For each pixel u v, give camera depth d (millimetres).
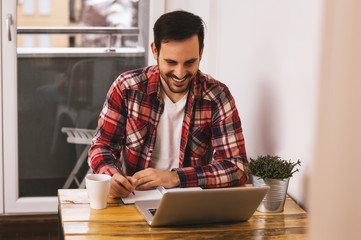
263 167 1344
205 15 2516
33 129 2832
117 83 1697
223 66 2363
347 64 307
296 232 1201
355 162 312
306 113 1434
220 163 1614
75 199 1393
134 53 2840
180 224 1217
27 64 2754
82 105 2855
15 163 2799
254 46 1912
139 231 1160
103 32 2793
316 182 329
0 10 2643
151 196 1418
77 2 2732
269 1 1748
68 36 2764
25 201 2846
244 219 1263
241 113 2092
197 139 1733
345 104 311
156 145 1741
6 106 2736
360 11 300
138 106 1686
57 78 2805
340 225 318
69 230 1141
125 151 1760
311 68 1396
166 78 1555
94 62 2818
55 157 2885
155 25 1530
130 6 2789
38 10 2695
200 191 1124
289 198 1499
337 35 310
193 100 1688
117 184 1390
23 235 2732
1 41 2672
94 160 1588
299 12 1492
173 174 1526
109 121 1672
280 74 1654
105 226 1181
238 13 2109
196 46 1502
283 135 1632
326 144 321
